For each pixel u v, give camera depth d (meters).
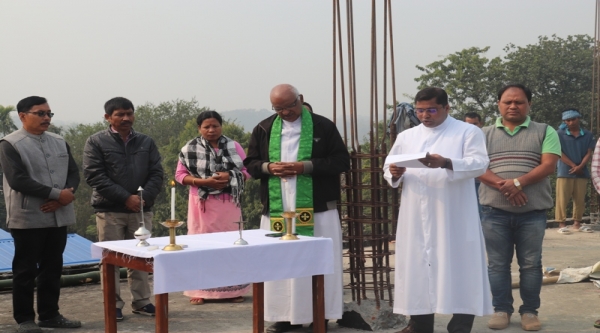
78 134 69.56
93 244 4.98
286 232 5.53
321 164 5.74
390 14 5.95
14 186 5.77
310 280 5.77
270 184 5.87
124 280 8.46
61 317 6.14
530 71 40.09
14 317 5.94
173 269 4.30
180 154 7.20
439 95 5.30
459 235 5.29
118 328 6.14
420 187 5.34
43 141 6.01
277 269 4.77
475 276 5.28
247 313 6.71
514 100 5.80
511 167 5.77
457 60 41.53
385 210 6.09
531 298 5.89
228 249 4.54
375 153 6.08
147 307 6.62
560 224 13.04
